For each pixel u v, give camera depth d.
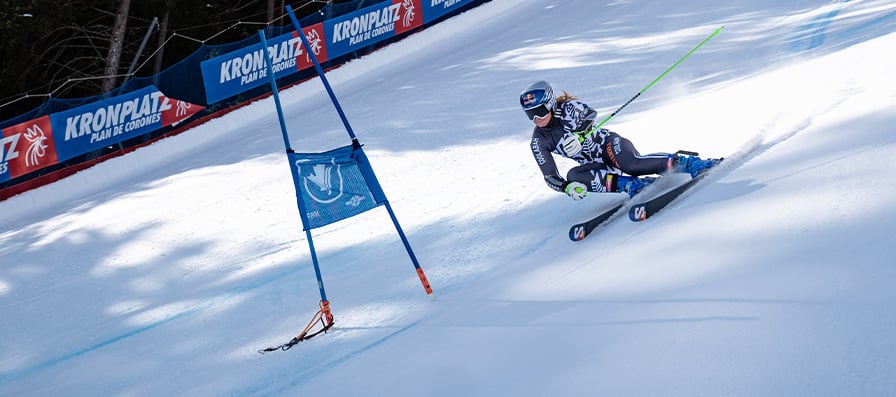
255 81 26.50
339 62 28.83
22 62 32.84
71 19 34.53
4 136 20.88
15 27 31.62
